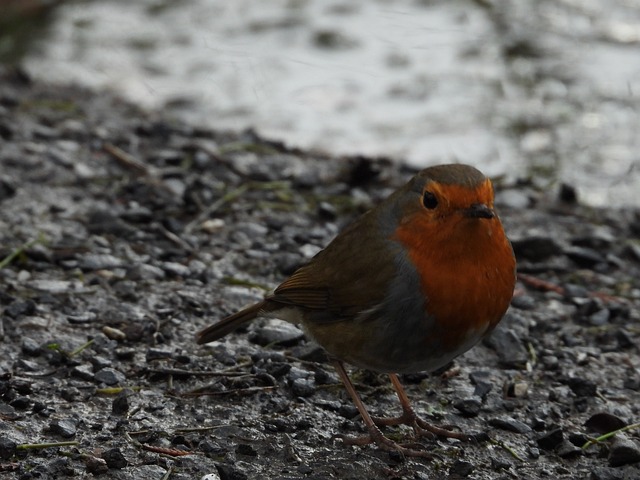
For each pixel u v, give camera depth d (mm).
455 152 16531
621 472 8938
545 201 14984
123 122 16641
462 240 8234
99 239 12570
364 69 19016
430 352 8617
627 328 11578
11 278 11492
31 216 13047
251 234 13172
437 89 18344
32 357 10062
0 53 19219
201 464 8695
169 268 11953
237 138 16312
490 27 20344
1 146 14898
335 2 21609
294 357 10328
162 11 21281
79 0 21453
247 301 11484
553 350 10992
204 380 9875
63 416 9203
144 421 9234
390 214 8703
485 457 9117
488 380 10250
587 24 20391
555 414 9820
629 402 10156
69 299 11102
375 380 10133
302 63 19281
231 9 21406
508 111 17688
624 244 13734
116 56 19406
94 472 8492
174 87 18422
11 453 8664
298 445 9055
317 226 13625
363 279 8703
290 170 15297
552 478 8883
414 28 20422
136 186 13945
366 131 17125
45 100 17219
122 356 10141
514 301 11961
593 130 17141
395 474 8727
